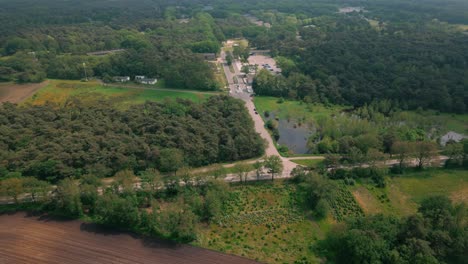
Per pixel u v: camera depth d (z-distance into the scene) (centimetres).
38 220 13175
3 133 17600
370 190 15488
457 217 12062
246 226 13425
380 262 10712
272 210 14350
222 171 15500
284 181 16088
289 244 12544
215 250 11956
